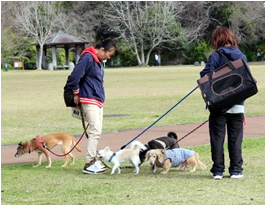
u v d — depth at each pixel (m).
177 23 80.44
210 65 8.55
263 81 34.03
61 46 75.38
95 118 9.60
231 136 8.64
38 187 8.43
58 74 55.59
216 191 7.76
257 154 10.60
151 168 9.74
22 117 18.56
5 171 9.78
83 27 81.38
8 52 78.25
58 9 81.56
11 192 8.10
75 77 9.45
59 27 79.75
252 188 7.88
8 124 16.72
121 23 79.81
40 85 37.12
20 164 10.53
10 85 37.50
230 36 8.73
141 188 8.12
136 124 15.94
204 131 14.12
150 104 22.16
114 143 12.56
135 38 80.75
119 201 7.37
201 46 81.38
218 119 8.55
